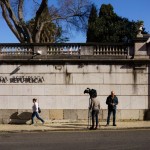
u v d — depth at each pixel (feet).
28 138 61.31
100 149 47.91
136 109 85.40
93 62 85.40
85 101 85.30
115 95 80.23
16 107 85.46
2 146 52.01
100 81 85.51
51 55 85.97
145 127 74.38
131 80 85.46
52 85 85.46
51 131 72.43
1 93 85.56
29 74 85.56
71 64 85.56
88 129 73.36
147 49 85.92
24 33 117.39
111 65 85.56
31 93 85.51
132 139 57.57
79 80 85.46
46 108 85.30
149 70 85.51
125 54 86.17
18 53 86.43
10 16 116.78
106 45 86.38
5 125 82.07
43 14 127.34
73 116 85.05
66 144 53.06
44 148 49.57
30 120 85.05
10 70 85.66
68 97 85.30
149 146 49.96
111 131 70.33
